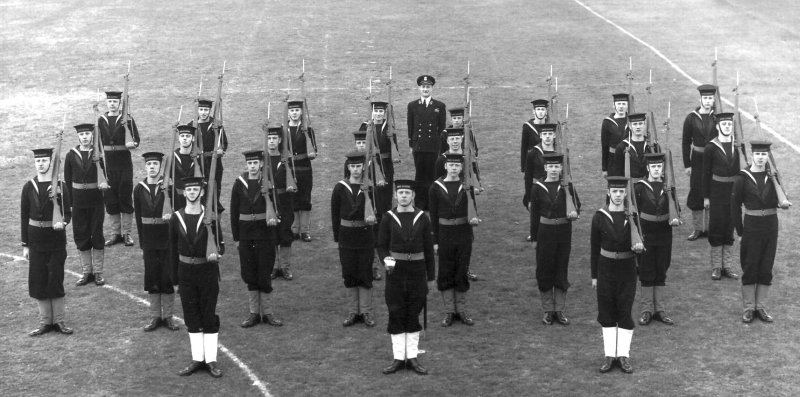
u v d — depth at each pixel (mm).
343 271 17828
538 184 17719
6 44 38969
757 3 45156
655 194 17406
